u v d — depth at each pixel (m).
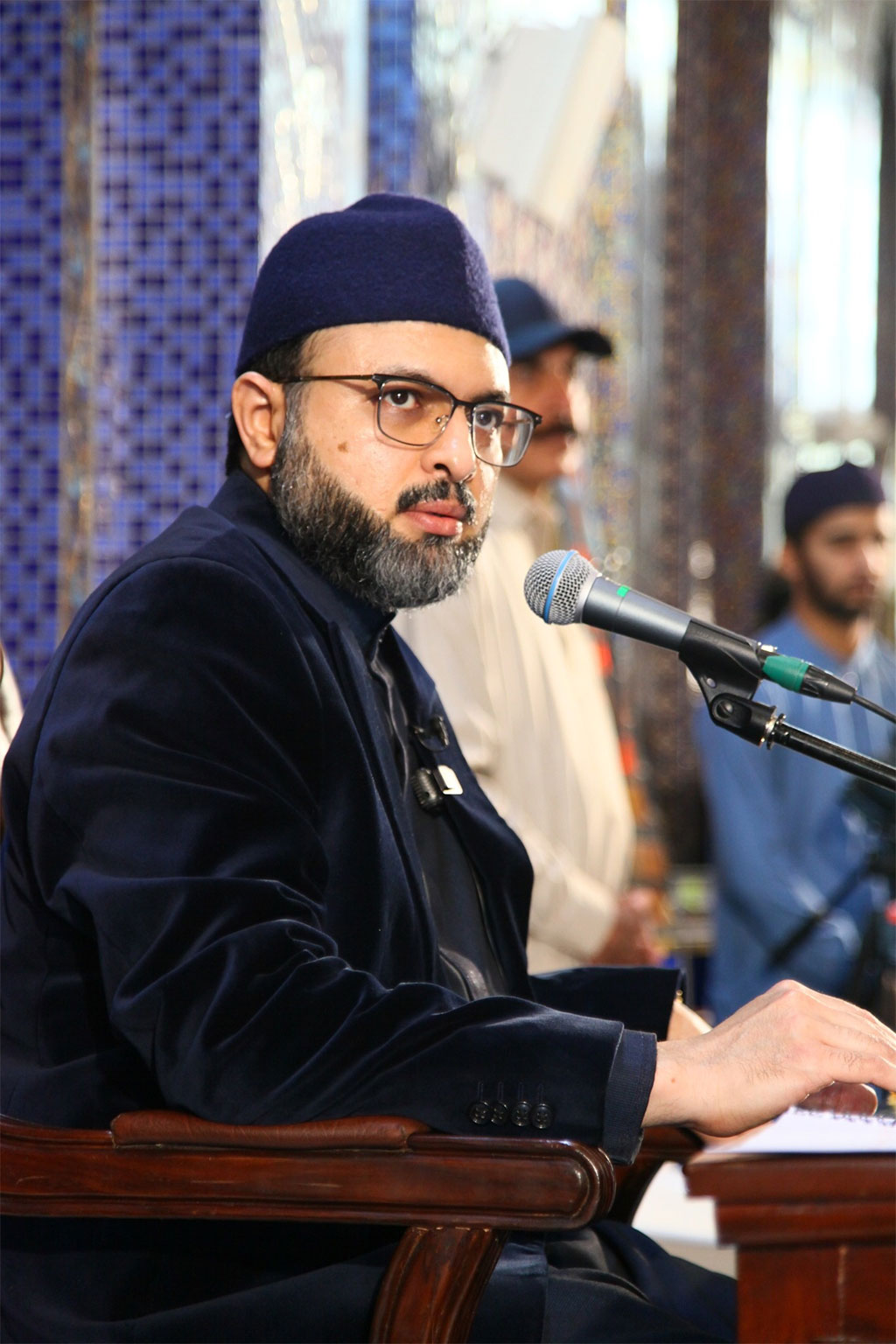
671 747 18.50
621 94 17.27
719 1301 5.43
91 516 10.90
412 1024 4.22
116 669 4.59
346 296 5.25
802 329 21.47
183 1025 4.20
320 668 4.97
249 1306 4.41
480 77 14.45
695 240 19.31
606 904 8.12
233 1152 4.19
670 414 19.00
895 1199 3.62
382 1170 4.12
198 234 10.81
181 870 4.34
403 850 5.02
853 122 23.09
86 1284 4.54
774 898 10.37
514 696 8.48
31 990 4.80
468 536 5.35
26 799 4.79
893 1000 10.25
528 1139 4.07
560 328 9.10
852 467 11.62
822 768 10.75
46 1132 4.34
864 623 11.76
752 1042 4.25
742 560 19.77
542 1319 4.45
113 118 10.88
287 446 5.32
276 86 11.08
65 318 10.53
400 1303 4.16
